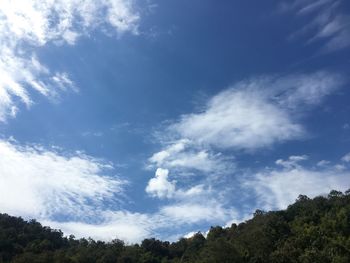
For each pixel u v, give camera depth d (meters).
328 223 130.62
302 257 114.12
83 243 164.88
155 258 150.88
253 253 127.19
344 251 114.81
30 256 123.81
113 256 145.75
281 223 141.38
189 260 140.50
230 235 157.00
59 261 126.12
